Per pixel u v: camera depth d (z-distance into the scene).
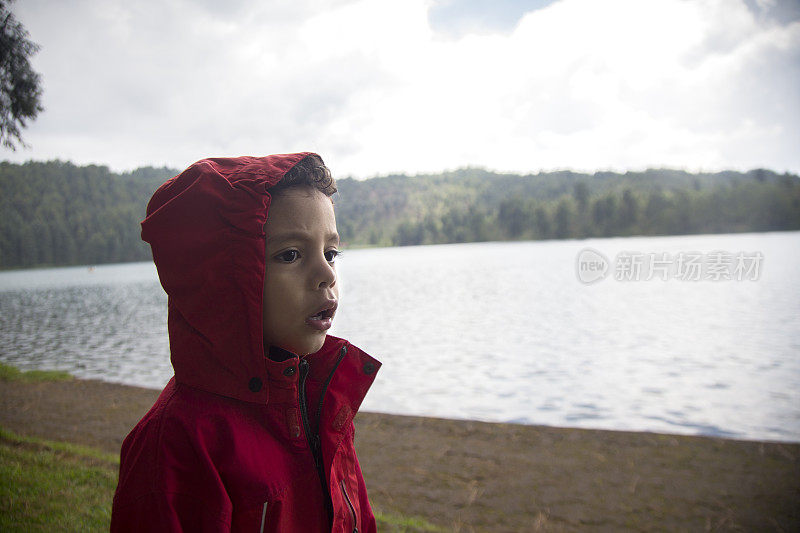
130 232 158.00
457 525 4.66
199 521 0.70
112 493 4.31
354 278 60.78
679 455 6.47
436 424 7.91
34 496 4.15
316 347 0.83
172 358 0.78
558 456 6.50
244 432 0.77
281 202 0.79
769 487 5.48
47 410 8.88
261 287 0.76
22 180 166.38
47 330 26.48
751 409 9.20
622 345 17.05
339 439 0.93
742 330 19.06
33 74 8.09
